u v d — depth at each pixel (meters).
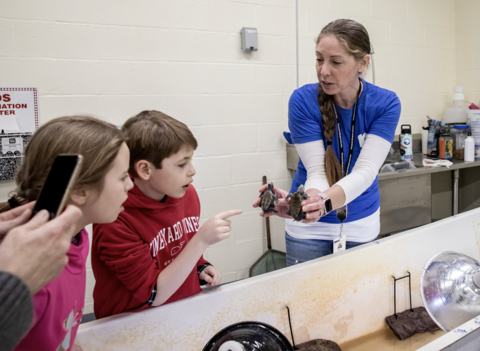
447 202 2.96
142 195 0.91
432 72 2.84
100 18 1.88
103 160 0.61
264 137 2.33
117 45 1.92
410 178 2.21
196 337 0.87
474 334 0.69
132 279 0.82
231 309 0.90
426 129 2.64
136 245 0.84
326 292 1.01
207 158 2.20
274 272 0.96
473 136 2.50
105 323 0.78
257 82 2.27
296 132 1.38
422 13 2.74
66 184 0.47
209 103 2.16
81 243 0.73
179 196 0.93
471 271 0.90
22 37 1.75
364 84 1.32
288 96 2.37
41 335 0.59
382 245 1.09
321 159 1.35
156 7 1.98
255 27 2.22
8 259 0.41
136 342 0.81
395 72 2.70
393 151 2.65
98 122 0.67
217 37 2.13
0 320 0.39
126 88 1.97
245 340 0.80
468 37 2.81
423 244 1.18
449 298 0.88
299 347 0.95
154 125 0.87
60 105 1.85
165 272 0.85
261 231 2.39
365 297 1.08
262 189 1.18
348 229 1.42
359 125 1.34
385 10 2.60
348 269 1.04
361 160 1.29
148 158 0.86
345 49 1.14
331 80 1.20
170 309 0.84
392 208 2.18
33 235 0.43
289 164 2.37
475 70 2.79
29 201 0.59
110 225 0.83
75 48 1.85
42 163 0.59
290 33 2.32
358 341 1.04
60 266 0.46
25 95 1.78
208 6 2.09
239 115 2.25
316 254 1.45
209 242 0.85
